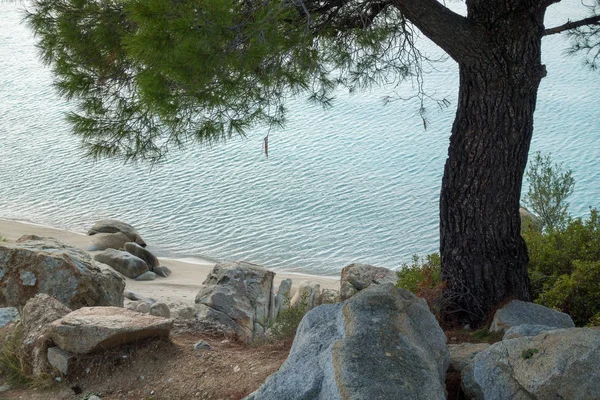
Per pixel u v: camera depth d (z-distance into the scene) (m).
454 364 6.52
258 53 6.55
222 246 28.58
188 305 14.46
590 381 5.01
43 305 8.04
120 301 10.31
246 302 12.42
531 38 8.11
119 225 28.19
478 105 8.38
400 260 26.95
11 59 70.69
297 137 44.72
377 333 5.63
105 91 8.34
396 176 36.66
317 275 25.64
